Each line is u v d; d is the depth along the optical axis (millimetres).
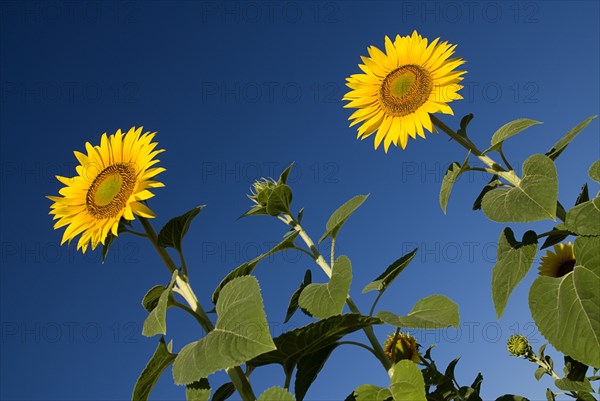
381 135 1686
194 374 1150
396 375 1281
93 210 1411
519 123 1503
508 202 1402
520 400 1701
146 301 1304
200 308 1299
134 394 1242
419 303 1381
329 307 1313
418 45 1691
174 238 1336
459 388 1720
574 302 1333
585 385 1606
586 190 1506
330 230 1422
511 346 1848
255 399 1249
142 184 1357
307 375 1340
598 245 1344
